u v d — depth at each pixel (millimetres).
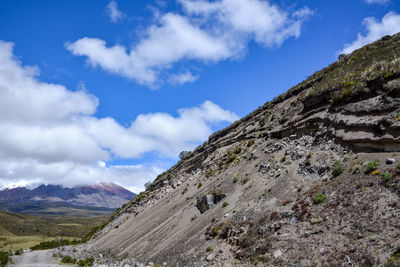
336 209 18078
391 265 12016
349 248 14430
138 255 34156
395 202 15711
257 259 17672
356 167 21344
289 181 26750
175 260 25203
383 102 25734
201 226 29906
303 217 19328
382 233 14227
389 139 21484
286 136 40781
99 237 73688
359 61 49094
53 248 74562
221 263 19859
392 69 28125
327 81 41875
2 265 46375
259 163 37844
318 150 29234
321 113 35250
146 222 52656
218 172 51312
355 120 26875
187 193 53219
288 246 17125
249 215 24453
